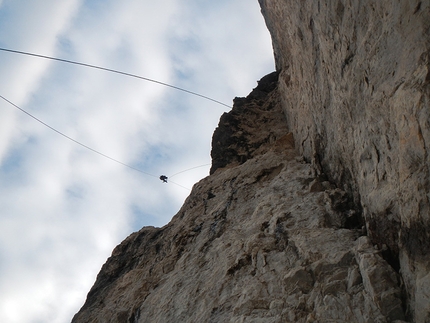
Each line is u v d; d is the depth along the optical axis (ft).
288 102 38.50
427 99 12.75
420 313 13.64
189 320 20.44
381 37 15.44
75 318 31.86
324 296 16.51
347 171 22.59
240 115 45.39
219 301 19.97
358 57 17.70
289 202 25.34
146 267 31.65
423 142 13.23
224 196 32.27
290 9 28.40
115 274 34.91
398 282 15.49
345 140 21.38
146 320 23.76
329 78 22.24
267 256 20.86
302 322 15.90
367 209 18.58
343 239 19.52
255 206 27.99
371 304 15.23
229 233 26.16
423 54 12.92
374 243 17.81
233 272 21.48
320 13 20.99
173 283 25.20
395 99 14.58
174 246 30.30
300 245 20.03
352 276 16.74
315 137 27.84
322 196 23.89
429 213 13.43
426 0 12.58
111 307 29.12
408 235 14.97
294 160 32.42
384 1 14.78
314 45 24.44
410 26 13.48
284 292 17.89
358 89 18.21
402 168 14.67
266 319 16.72
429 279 13.44
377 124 16.66
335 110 22.12
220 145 43.34
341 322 15.14
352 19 17.63
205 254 25.91
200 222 30.78
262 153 38.52
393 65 14.79
